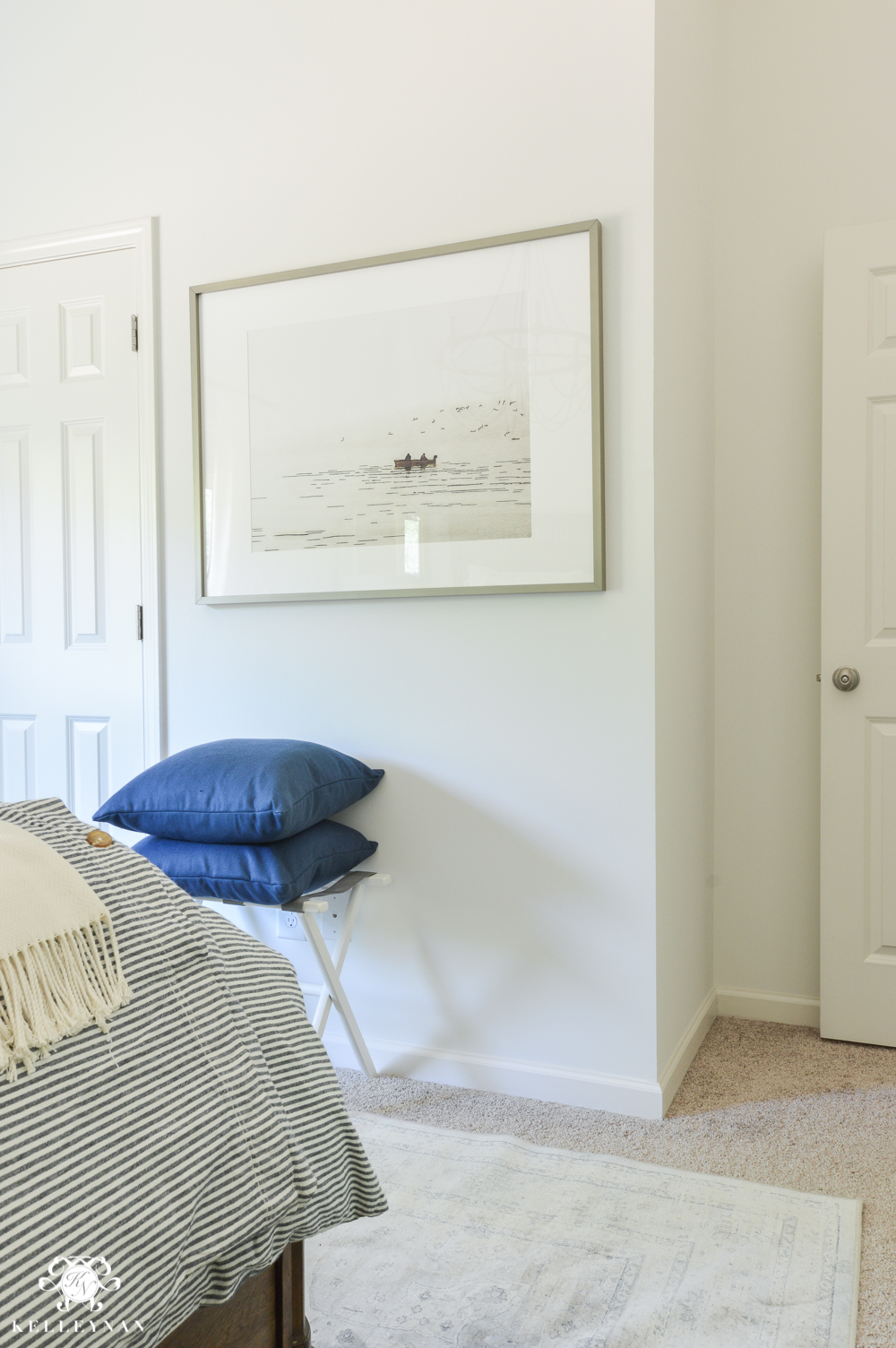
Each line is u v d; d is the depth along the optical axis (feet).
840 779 8.39
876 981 8.32
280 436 8.02
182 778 6.91
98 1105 2.89
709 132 8.80
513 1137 6.56
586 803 7.13
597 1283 5.00
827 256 8.31
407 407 7.57
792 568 8.97
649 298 6.84
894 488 8.20
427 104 7.48
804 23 8.82
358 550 7.79
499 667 7.37
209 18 8.25
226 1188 3.13
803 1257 5.20
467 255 7.33
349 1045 7.90
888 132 8.61
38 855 3.32
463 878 7.52
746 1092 7.38
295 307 7.93
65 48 8.84
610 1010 7.08
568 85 7.06
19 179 9.05
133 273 8.60
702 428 8.59
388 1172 6.12
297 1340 3.88
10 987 2.85
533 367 7.15
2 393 9.19
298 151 7.95
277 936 8.21
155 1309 2.81
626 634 6.98
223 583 8.27
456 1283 5.01
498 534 7.30
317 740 8.02
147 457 8.61
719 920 9.28
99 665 8.89
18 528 9.20
